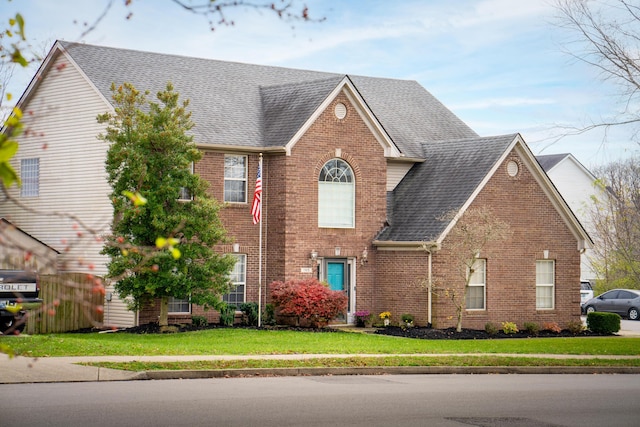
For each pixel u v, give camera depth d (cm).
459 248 3303
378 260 3494
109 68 3422
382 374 2116
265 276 3381
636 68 2436
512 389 1831
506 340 2989
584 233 3669
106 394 1580
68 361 1933
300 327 3194
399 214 3562
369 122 3509
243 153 3356
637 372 2338
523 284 3531
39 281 2752
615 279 5216
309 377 1988
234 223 3328
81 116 3356
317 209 3384
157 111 2931
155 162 2861
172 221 2830
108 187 3253
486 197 3450
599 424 1412
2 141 485
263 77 3841
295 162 3338
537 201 3581
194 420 1321
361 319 3406
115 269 2830
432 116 4203
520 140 3516
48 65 3444
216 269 2936
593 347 2767
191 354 2191
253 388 1728
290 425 1309
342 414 1421
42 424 1262
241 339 2706
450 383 1928
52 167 3441
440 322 3294
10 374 1764
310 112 3362
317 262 3412
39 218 3466
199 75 3644
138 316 3145
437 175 3641
